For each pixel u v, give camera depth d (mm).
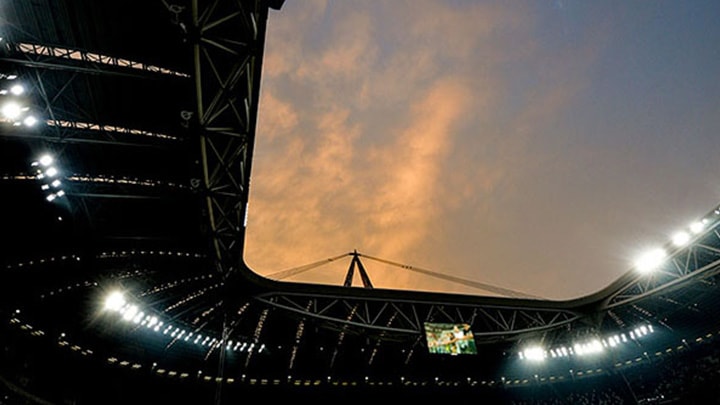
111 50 19234
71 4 17234
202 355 33500
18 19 17453
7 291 20578
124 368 27828
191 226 26953
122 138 21844
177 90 21203
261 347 37281
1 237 20281
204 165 19641
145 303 28156
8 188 20266
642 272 35344
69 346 24281
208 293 31266
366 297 36250
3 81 18531
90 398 25438
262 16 16172
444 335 36750
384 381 43250
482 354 44594
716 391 35688
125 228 25984
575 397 45156
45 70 19234
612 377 42938
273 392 37812
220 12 15633
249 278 31578
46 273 22766
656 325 40938
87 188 23141
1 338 20219
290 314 34062
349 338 39781
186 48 19250
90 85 20266
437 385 45312
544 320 41906
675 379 39406
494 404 46688
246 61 16125
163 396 30344
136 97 21188
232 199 22984
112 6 17531
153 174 24469
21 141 19734
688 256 32188
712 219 29344
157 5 17625
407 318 37375
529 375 47094
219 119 19359
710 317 37156
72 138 20594
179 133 22938
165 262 28281
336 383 41031
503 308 39594
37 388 22203
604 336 42781
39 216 22062
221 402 34188
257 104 18375
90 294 25172
